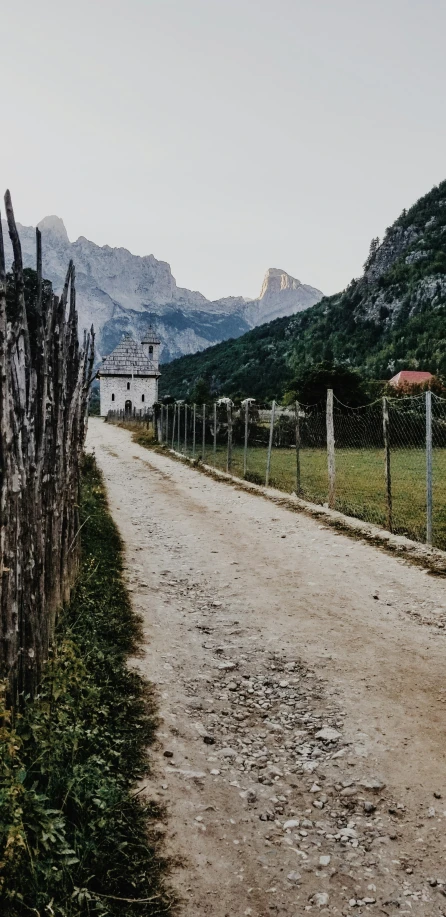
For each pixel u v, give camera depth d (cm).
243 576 874
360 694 529
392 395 4694
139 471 2133
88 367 995
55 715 420
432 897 314
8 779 306
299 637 656
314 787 404
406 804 386
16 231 415
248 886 323
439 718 485
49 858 305
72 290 688
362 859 341
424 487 1669
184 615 723
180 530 1177
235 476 1922
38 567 480
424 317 11381
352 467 2155
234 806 385
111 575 852
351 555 964
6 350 384
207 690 541
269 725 483
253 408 3184
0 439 383
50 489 561
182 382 12862
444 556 921
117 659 580
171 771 418
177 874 330
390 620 695
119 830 355
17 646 414
